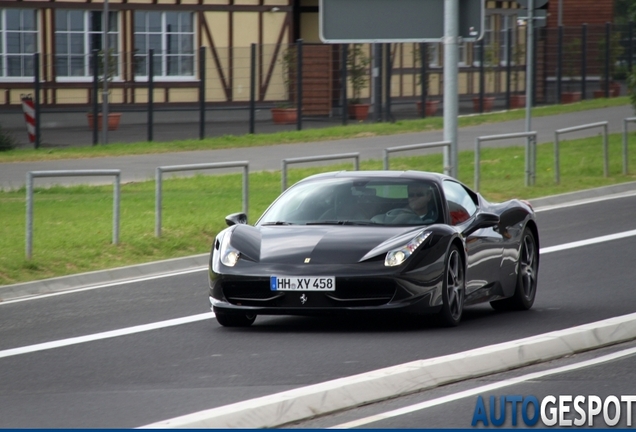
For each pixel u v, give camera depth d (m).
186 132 95.69
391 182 27.84
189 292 32.62
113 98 104.12
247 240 25.89
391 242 25.05
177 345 24.11
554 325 26.06
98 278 35.97
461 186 28.80
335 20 49.66
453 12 47.66
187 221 44.38
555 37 115.81
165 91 106.38
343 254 24.75
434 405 18.02
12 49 101.06
